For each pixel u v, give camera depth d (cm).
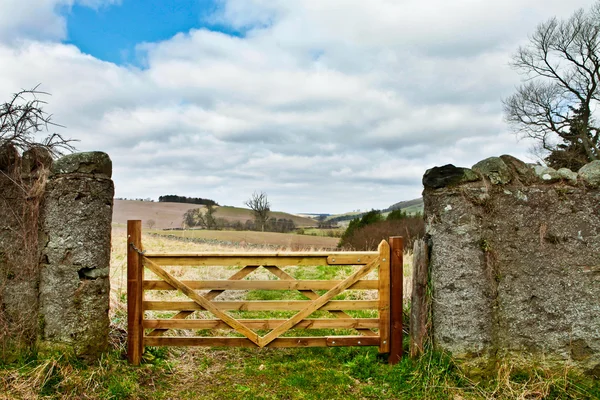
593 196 419
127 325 476
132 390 402
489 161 427
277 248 1858
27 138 434
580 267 416
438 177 426
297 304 475
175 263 473
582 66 1783
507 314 420
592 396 393
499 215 421
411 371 437
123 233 1823
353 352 505
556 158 1858
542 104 1898
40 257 428
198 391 418
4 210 431
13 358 420
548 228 419
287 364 477
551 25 1828
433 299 436
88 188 427
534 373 412
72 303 420
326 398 406
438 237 427
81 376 404
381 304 472
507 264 420
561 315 416
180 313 474
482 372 411
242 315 667
